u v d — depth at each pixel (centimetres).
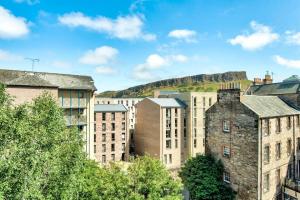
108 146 6838
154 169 1966
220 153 3328
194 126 6875
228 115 3225
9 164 1230
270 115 3042
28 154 1352
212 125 3438
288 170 3441
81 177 1869
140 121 7156
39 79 3772
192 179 3228
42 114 1822
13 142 1346
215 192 3122
